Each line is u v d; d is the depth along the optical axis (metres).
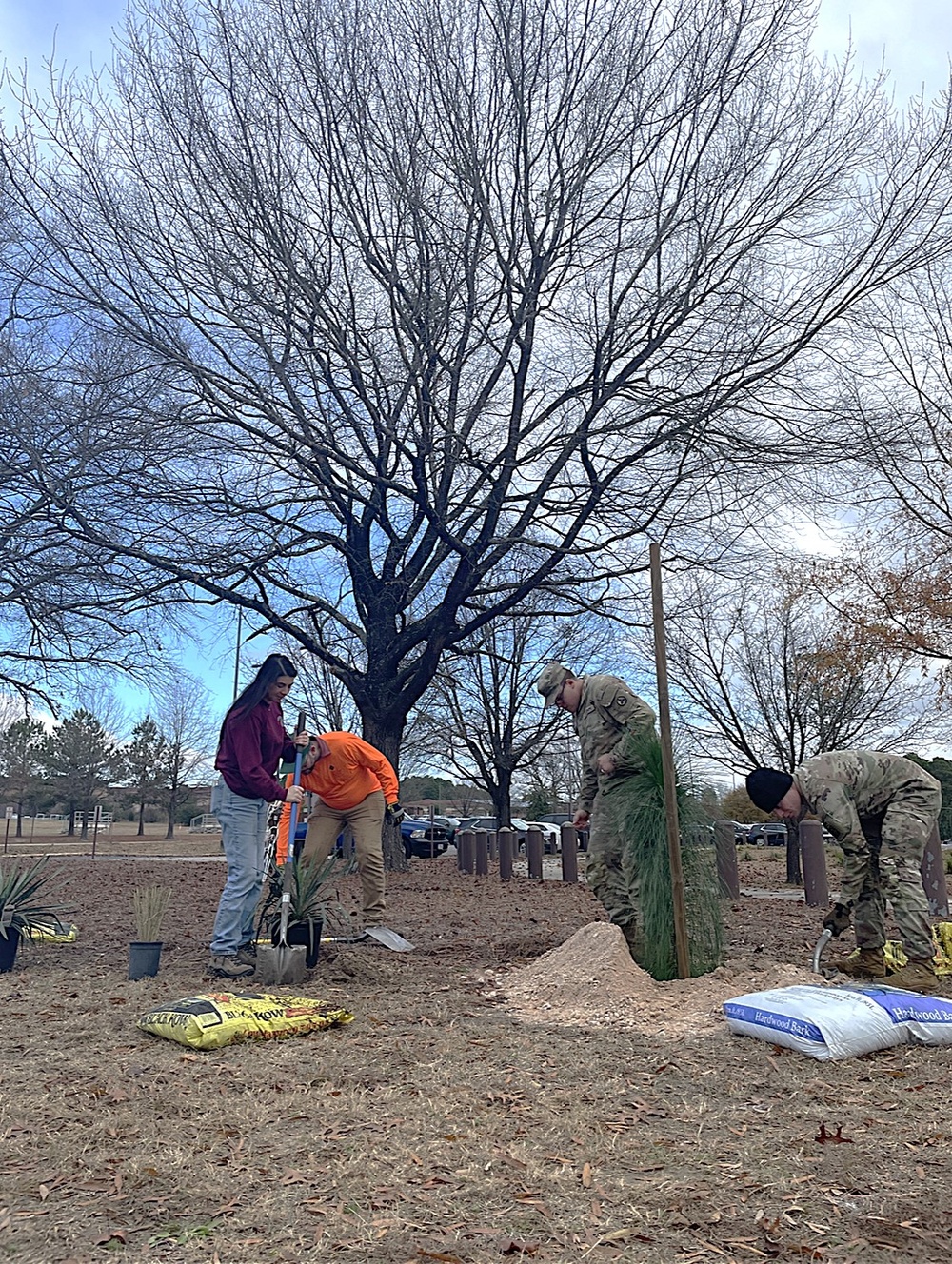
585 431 13.76
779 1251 2.68
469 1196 3.02
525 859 24.94
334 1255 2.65
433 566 16.22
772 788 5.83
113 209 12.96
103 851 32.59
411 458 13.76
